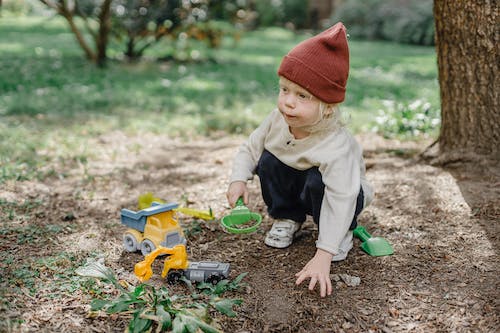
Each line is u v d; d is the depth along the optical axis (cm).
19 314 236
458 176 396
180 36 1112
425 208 354
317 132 268
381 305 253
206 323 232
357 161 272
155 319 228
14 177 416
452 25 396
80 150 507
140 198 348
